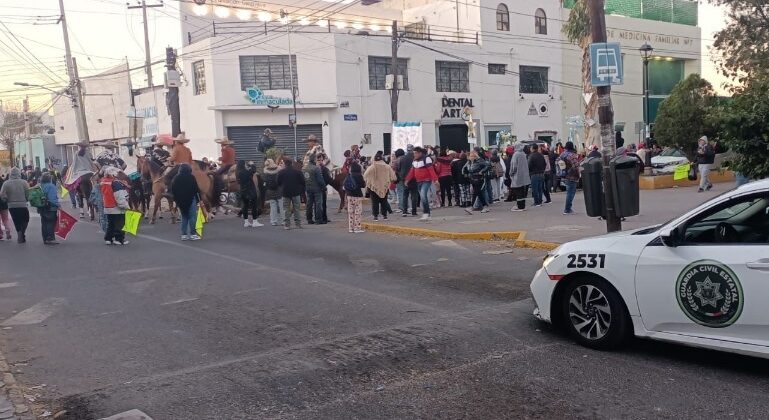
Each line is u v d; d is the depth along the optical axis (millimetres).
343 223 17203
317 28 33031
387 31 36750
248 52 32031
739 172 9305
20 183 15195
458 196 19578
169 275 10258
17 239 16000
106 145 24094
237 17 38062
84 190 20562
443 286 8828
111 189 14156
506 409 4613
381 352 5996
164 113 37938
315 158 17750
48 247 14258
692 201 16953
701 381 5000
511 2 38906
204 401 4922
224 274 10188
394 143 27719
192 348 6316
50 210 14859
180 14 36031
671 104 25453
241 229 16656
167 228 17281
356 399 4891
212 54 31859
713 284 4969
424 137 35500
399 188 18781
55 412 4809
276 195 17141
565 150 21234
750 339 4832
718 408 4484
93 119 48375
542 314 6273
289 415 4625
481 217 16047
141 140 40094
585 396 4789
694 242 5270
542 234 12469
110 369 5762
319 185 17109
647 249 5430
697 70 49406
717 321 4973
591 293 5836
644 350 5773
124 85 44250
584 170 9750
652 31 46062
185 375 5527
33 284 9898
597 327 5805
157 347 6391
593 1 10305
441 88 36250
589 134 23531
